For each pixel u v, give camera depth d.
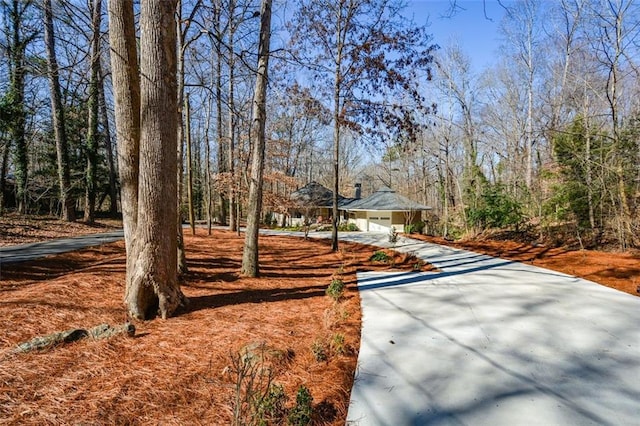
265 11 6.27
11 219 11.16
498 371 2.93
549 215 11.98
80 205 18.97
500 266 8.05
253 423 1.93
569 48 13.80
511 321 4.20
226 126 20.66
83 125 13.36
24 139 11.54
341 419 2.23
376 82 10.34
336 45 10.37
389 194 21.64
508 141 21.62
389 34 9.96
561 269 7.56
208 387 2.43
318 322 4.07
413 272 7.47
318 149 30.98
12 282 4.55
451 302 5.04
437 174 26.98
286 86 9.98
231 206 15.86
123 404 2.16
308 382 2.63
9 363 2.51
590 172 10.09
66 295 4.01
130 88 3.95
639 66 9.61
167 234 3.89
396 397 2.51
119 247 8.30
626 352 3.31
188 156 10.91
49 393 2.23
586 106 11.70
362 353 3.27
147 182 3.74
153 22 3.61
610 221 10.11
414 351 3.33
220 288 5.43
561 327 3.98
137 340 3.19
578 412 2.34
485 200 15.09
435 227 22.58
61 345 2.88
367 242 13.30
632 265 7.41
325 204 24.44
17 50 6.60
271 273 7.03
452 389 2.63
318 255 9.98
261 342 3.22
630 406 2.41
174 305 3.97
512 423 2.20
